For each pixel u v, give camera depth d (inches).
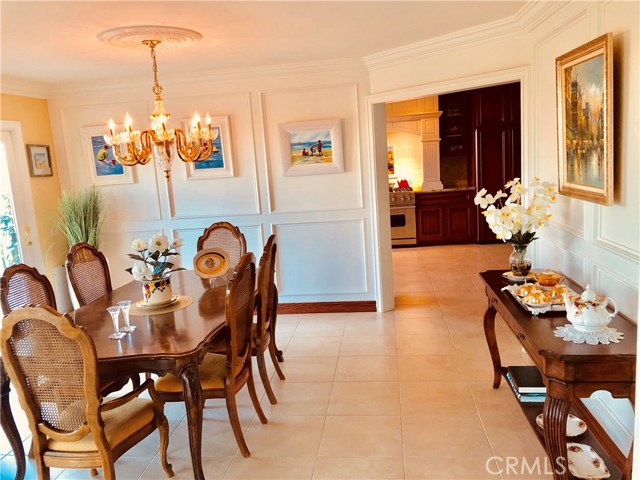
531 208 111.3
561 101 109.3
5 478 104.5
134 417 92.0
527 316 92.3
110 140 126.4
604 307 81.9
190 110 194.4
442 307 198.1
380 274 193.8
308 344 166.7
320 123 188.2
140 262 119.6
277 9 112.6
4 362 81.0
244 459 104.7
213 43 141.2
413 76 165.8
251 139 194.2
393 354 153.6
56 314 75.9
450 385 130.6
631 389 74.1
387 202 192.1
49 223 196.4
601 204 92.3
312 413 121.4
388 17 125.3
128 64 161.3
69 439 83.3
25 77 173.3
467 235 322.7
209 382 106.0
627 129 86.0
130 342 97.2
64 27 116.7
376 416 117.9
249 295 113.0
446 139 335.3
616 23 88.2
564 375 75.3
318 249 199.0
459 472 95.3
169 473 100.5
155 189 202.2
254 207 199.5
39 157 190.9
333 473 97.7
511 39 137.6
